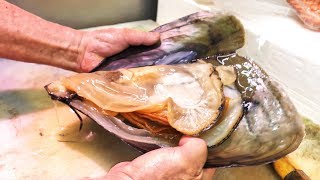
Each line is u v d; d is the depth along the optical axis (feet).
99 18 2.73
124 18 2.84
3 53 1.98
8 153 1.78
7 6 1.97
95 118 1.69
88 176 1.73
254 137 1.64
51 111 1.98
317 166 1.87
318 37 2.39
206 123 1.61
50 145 1.83
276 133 1.62
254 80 1.74
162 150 1.57
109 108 1.68
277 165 1.85
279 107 1.65
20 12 1.99
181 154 1.55
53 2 2.51
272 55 2.35
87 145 1.85
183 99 1.69
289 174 1.82
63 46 2.02
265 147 1.64
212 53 1.95
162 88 1.73
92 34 2.04
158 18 2.92
